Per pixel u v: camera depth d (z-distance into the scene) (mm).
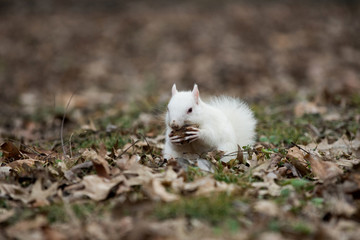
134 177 5574
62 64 20094
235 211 4652
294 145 7023
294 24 24250
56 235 4297
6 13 28250
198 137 6492
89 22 26094
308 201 5016
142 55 21188
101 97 15297
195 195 5066
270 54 19891
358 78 15422
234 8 28516
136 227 4277
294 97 12883
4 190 5332
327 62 18141
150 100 13461
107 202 5117
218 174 5820
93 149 7414
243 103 7789
